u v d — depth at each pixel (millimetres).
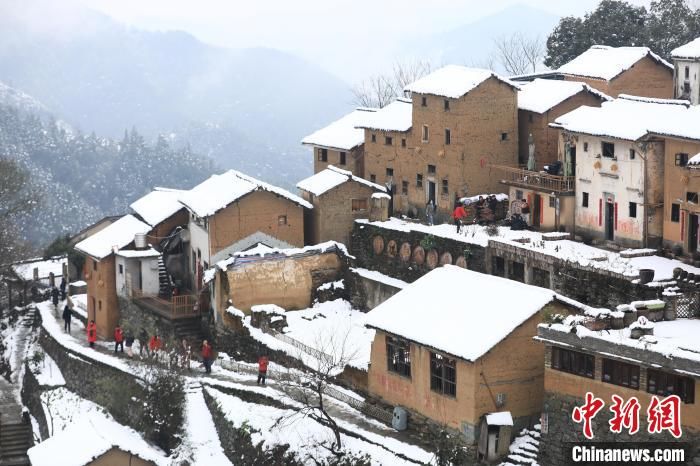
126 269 84312
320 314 78312
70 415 75375
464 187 82750
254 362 74062
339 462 58781
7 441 77562
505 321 56250
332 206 82375
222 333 77125
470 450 55844
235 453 64562
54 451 63344
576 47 110438
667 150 68438
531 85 87000
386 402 62312
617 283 62469
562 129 76000
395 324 60406
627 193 70812
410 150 86875
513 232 76375
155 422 68938
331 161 94625
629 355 49562
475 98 82250
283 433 61875
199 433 67438
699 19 108125
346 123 96188
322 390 63250
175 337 79062
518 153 84688
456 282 61625
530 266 68438
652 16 110438
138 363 73938
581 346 51406
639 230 70062
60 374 83500
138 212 90250
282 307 78812
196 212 80812
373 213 82750
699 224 66250
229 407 67250
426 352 58625
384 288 77125
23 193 157625
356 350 68562
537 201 77812
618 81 88750
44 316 93688
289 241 82312
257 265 77938
